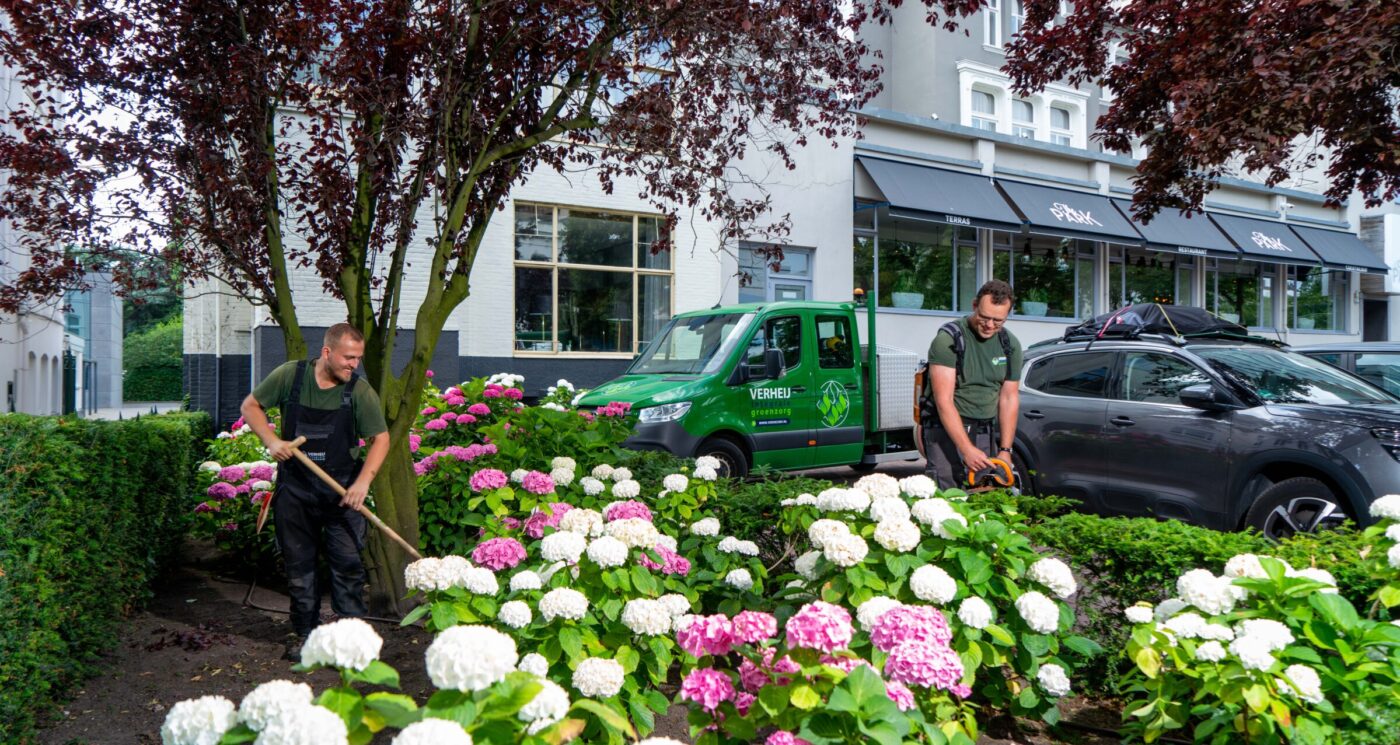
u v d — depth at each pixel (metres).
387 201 5.78
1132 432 7.26
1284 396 6.75
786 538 4.80
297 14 5.39
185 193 5.58
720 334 10.15
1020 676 3.46
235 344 15.53
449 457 6.18
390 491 5.55
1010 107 23.73
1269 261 23.27
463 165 6.16
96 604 4.73
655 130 6.12
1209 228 22.31
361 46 5.42
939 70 22.73
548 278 14.41
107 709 4.14
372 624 5.24
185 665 4.73
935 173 18.20
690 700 2.42
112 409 43.47
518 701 1.82
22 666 3.61
